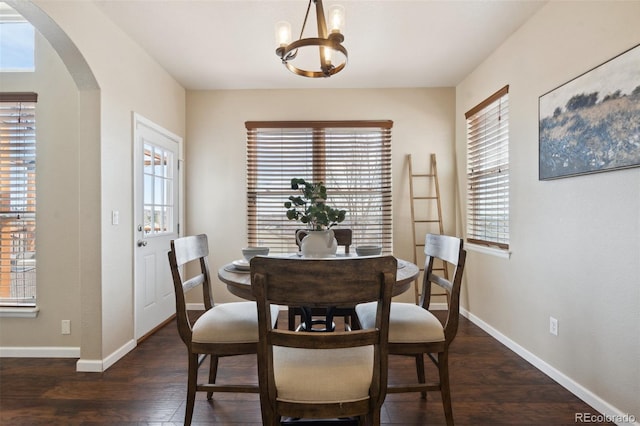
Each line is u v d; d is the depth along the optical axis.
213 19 2.28
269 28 2.40
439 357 1.49
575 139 1.82
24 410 1.72
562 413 1.68
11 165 2.36
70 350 2.34
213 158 3.51
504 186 2.65
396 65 2.97
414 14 2.22
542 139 2.10
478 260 2.98
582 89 1.77
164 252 3.03
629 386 1.54
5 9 2.32
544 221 2.10
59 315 2.36
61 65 2.34
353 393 1.08
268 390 1.05
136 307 2.55
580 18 1.80
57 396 1.85
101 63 2.18
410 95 3.48
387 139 3.48
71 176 2.34
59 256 2.35
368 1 2.09
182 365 2.22
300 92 3.49
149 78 2.79
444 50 2.71
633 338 1.52
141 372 2.12
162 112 3.02
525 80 2.30
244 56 2.81
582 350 1.80
